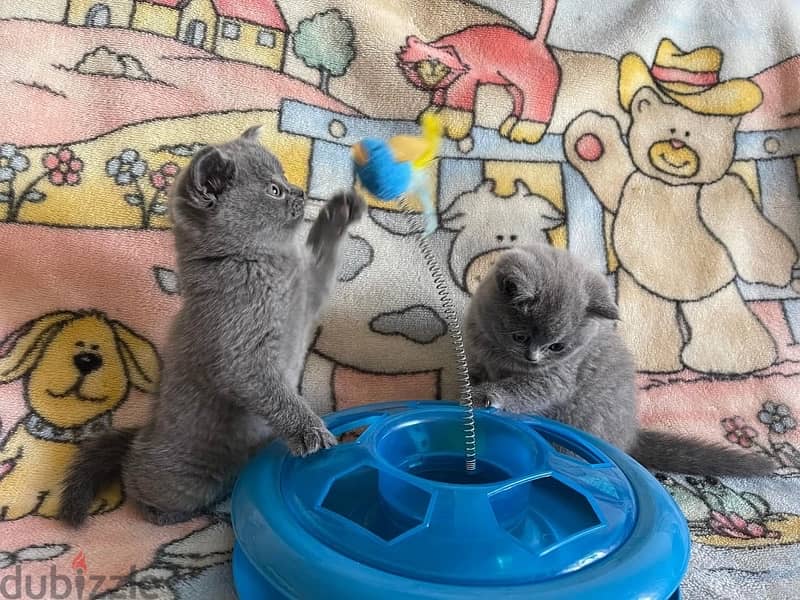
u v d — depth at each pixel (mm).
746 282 565
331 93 511
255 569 315
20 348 432
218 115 483
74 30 458
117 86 463
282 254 396
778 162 583
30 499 404
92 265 450
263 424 422
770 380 545
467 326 501
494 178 534
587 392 478
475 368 503
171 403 396
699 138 574
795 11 598
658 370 544
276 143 493
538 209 539
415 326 513
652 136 568
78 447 434
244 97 490
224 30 489
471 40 541
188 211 372
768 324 559
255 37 495
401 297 513
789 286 570
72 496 386
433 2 539
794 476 479
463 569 283
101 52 462
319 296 440
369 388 504
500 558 288
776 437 522
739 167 576
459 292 523
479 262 528
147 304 462
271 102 494
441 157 526
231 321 376
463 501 307
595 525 314
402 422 391
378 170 327
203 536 383
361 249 507
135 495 395
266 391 377
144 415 455
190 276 385
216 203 368
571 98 551
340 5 513
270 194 382
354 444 360
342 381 500
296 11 506
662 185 563
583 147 552
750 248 572
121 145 461
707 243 563
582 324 454
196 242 378
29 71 444
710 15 588
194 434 394
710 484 465
